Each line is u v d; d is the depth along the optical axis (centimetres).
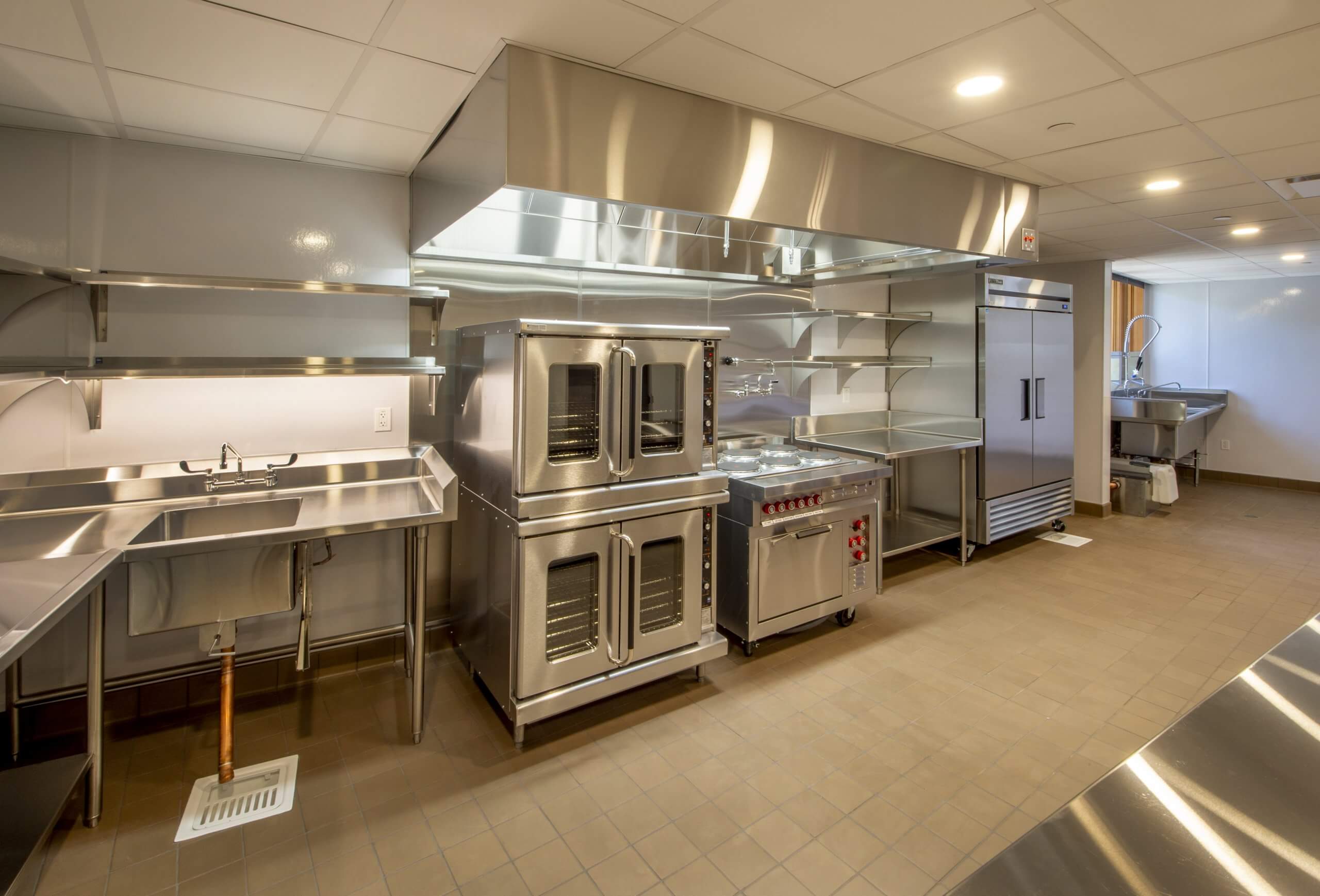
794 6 173
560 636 255
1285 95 233
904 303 483
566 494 244
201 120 229
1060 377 505
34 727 239
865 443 418
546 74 198
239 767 226
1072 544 493
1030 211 344
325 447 285
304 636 232
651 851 188
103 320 240
